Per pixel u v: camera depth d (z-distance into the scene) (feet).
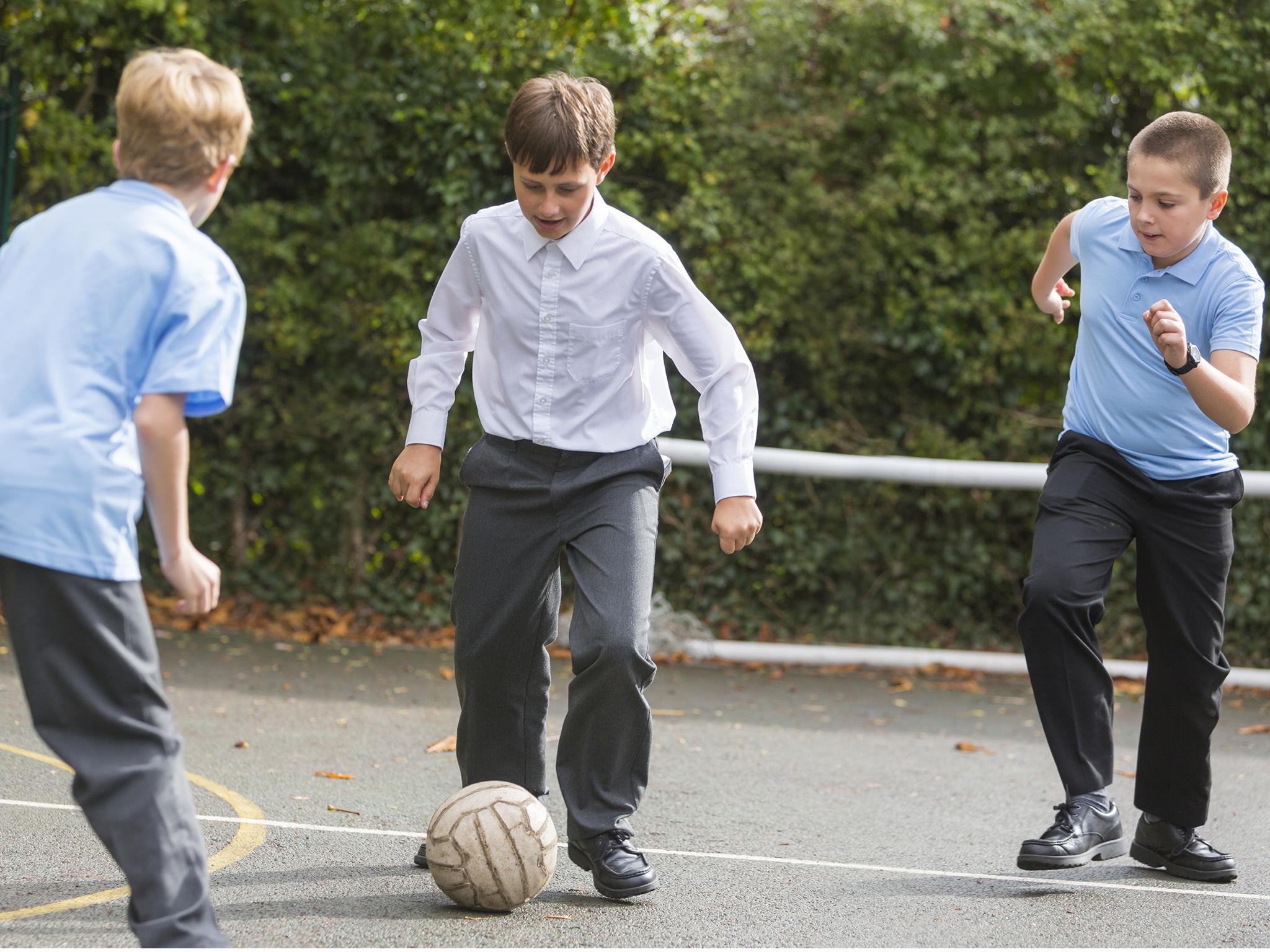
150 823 29.66
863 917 40.83
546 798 55.47
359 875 42.63
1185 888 45.98
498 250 40.83
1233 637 98.17
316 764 58.90
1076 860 43.55
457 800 39.55
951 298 96.73
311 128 97.09
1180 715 46.21
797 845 49.78
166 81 30.96
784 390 100.68
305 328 97.25
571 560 41.04
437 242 97.50
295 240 96.84
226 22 97.14
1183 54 95.55
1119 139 98.94
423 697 76.95
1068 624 44.55
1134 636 99.55
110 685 29.89
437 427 42.96
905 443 100.63
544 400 40.65
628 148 96.17
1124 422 45.57
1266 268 96.99
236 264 97.81
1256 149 96.07
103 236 30.01
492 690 41.93
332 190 97.45
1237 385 42.39
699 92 96.22
